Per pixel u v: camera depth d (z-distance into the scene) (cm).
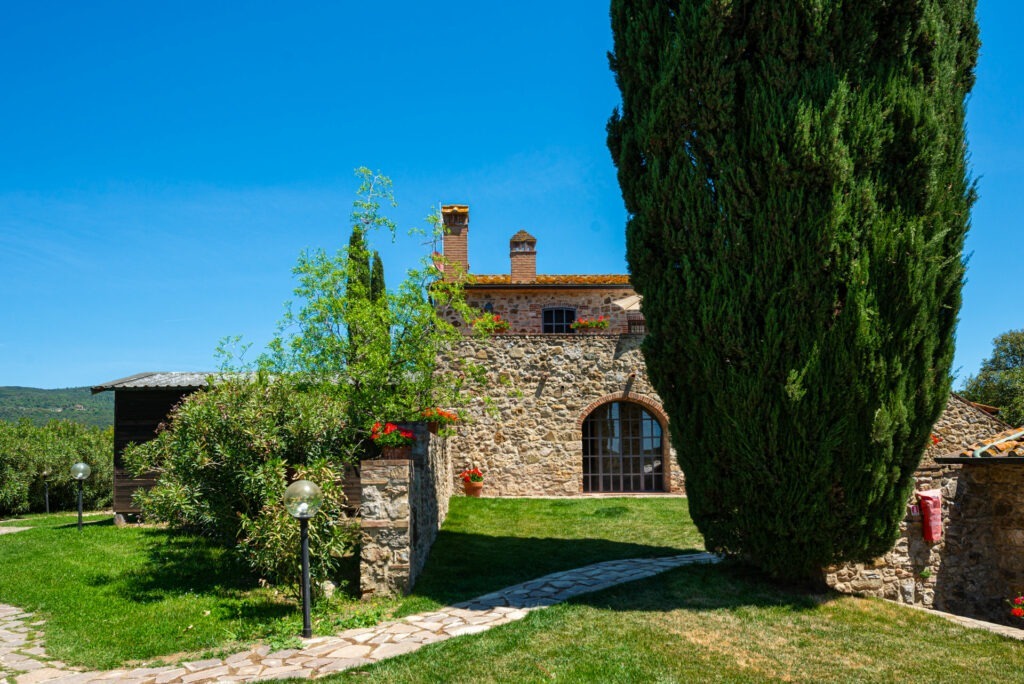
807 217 741
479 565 956
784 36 755
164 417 1394
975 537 963
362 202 1422
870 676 602
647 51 843
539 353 1752
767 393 765
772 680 584
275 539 762
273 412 862
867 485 750
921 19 766
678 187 806
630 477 1789
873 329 733
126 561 977
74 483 2122
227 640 668
